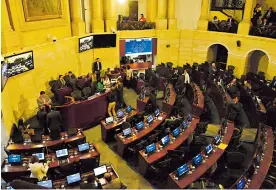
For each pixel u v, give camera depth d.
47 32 14.80
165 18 20.19
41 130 11.45
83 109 12.26
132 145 10.11
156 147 9.26
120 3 20.88
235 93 14.23
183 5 20.00
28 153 9.11
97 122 13.08
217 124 13.10
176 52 20.86
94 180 7.59
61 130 11.32
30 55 12.90
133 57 20.34
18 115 12.60
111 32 18.52
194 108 12.84
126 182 9.20
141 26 19.70
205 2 19.16
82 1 17.53
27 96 13.23
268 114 11.83
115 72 17.30
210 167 8.14
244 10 17.53
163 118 11.42
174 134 9.77
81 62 17.25
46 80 14.57
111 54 18.92
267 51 16.66
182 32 20.30
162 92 16.84
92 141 11.66
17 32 12.59
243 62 18.12
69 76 15.21
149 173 9.14
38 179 7.51
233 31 18.39
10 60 11.67
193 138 9.69
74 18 16.88
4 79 10.38
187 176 7.71
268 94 14.64
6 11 11.81
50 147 9.33
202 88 15.66
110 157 10.60
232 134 10.13
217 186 7.74
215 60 20.83
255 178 7.60
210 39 19.39
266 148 9.11
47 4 14.49
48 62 14.52
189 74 16.94
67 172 8.17
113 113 13.13
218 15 19.78
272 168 8.58
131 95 16.64
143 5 21.05
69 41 16.02
